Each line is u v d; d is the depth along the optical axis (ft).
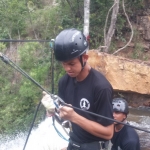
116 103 12.45
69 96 8.80
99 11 54.80
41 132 32.48
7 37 54.75
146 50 52.85
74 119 7.95
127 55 52.85
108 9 54.13
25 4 58.85
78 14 55.57
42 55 47.75
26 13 58.03
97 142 8.80
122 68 40.83
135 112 40.27
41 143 29.25
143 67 40.45
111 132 8.25
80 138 8.93
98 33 53.88
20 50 48.11
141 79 40.52
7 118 38.29
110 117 8.21
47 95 8.40
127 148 12.00
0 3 57.77
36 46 48.83
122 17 55.72
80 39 8.05
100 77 8.36
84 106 8.46
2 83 45.52
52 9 58.85
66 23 54.03
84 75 8.41
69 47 7.91
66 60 8.00
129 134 12.16
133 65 40.73
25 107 39.29
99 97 8.17
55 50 8.11
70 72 8.20
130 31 54.85
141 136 29.53
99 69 41.04
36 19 57.72
